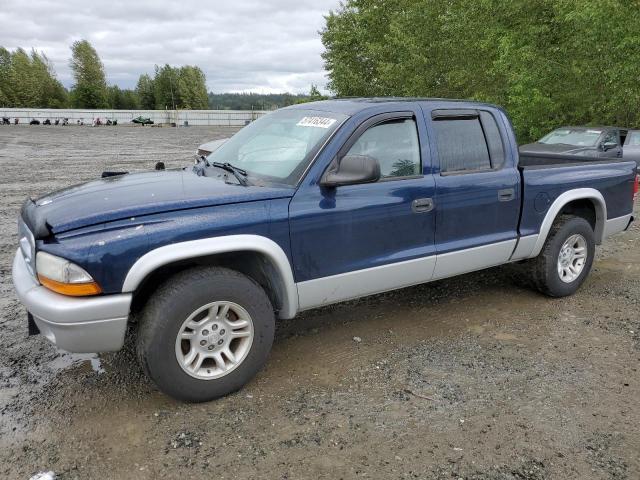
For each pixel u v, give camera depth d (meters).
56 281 2.79
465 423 3.03
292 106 4.43
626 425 3.01
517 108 17.05
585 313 4.70
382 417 3.08
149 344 2.96
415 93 21.91
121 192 3.25
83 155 22.22
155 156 21.77
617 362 3.78
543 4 16.44
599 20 14.57
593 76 15.78
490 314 4.65
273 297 3.52
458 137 4.19
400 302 4.92
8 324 4.41
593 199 5.09
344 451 2.78
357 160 3.28
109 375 3.55
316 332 4.25
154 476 2.58
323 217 3.43
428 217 3.93
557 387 3.42
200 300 3.04
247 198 3.20
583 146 12.35
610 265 6.18
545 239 4.77
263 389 3.39
